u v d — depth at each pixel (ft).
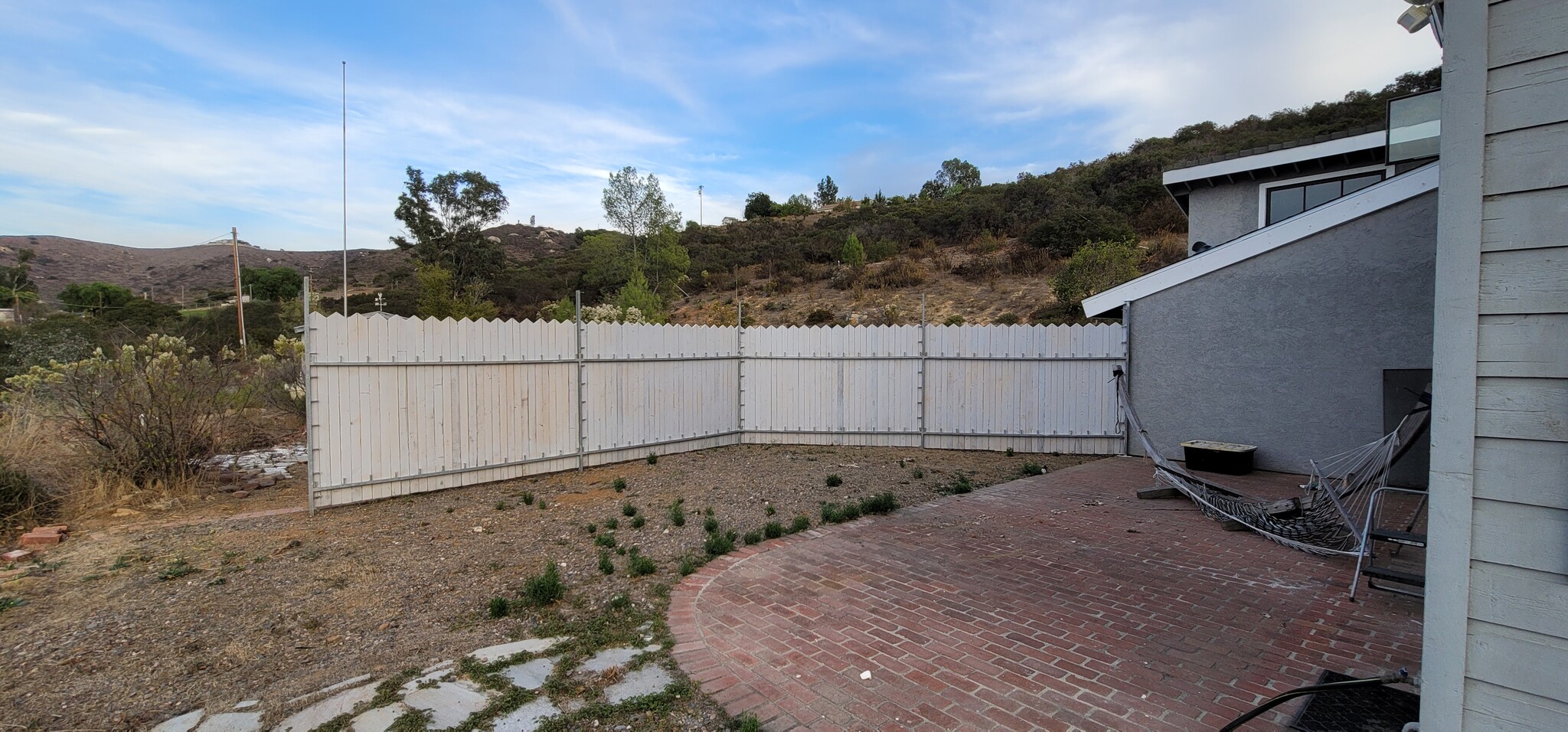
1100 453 32.58
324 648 12.16
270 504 22.84
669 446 32.09
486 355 25.54
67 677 10.97
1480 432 6.25
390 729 9.48
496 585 15.34
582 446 28.50
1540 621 5.94
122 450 22.67
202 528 19.47
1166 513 21.85
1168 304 30.76
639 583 15.53
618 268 108.06
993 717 9.78
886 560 17.11
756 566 16.70
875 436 34.83
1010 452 33.30
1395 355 25.58
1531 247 5.92
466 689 10.63
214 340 36.94
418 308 85.51
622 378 30.04
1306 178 36.09
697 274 115.55
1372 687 10.50
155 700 10.31
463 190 112.27
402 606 14.14
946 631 12.85
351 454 22.24
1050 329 32.94
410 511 21.83
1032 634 12.69
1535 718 5.98
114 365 24.43
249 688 10.67
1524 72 5.93
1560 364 5.79
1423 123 29.50
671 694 10.48
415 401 23.73
